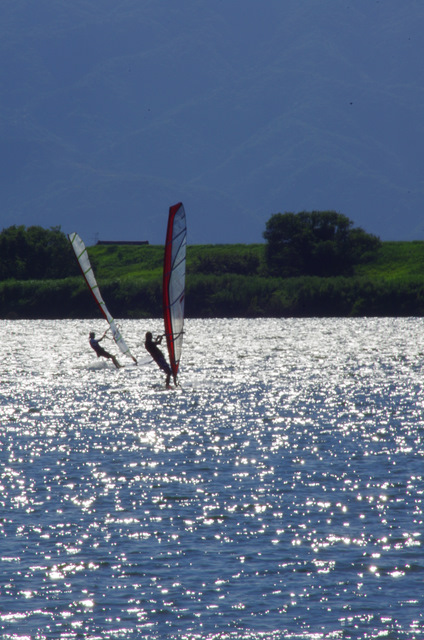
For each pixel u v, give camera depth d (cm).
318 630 3712
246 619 3828
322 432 8294
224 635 3678
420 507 5453
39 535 4988
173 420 9219
